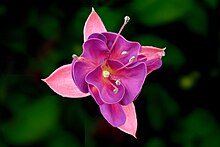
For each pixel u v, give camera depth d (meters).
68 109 0.42
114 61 0.38
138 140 0.44
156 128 0.44
